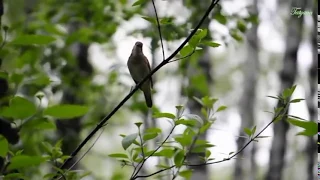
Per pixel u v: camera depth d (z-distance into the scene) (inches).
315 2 618.5
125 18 480.1
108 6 497.7
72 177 229.9
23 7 547.8
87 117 494.6
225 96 1037.2
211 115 245.1
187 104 534.6
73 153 230.4
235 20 460.1
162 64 235.5
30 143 318.0
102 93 512.4
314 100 682.2
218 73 1048.2
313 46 700.7
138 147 231.8
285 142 670.5
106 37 498.6
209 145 228.8
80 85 496.4
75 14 494.0
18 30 426.3
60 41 499.2
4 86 237.1
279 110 231.1
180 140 224.2
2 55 205.9
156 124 548.7
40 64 462.0
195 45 229.3
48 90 417.7
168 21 243.3
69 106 150.4
